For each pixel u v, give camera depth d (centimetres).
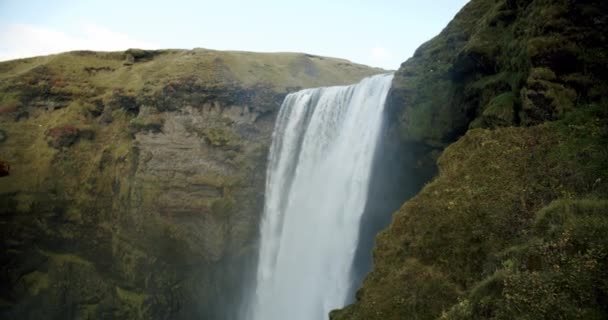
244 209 4781
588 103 1647
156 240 4688
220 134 4850
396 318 1459
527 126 1752
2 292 4962
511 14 2259
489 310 1130
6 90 5778
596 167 1372
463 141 1845
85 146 5359
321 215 3822
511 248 1289
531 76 1775
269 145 4959
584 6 1752
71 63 6075
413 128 2670
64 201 5128
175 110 4934
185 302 4769
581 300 988
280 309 4162
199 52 5738
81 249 5056
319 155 4100
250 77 5306
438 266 1489
